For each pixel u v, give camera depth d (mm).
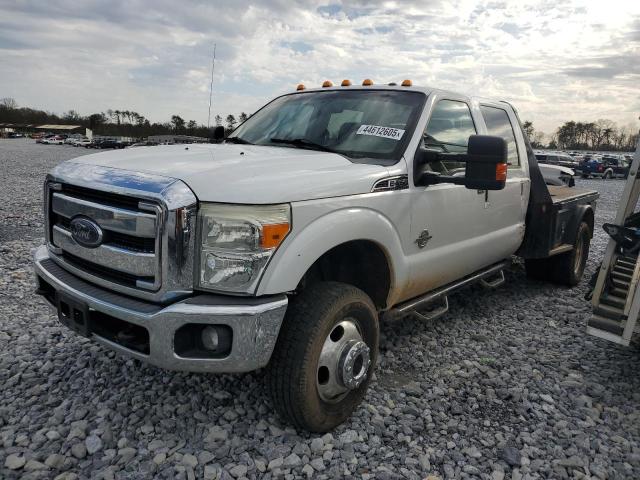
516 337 4715
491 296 5898
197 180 2680
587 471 2879
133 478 2621
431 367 4031
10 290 5301
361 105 4066
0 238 7914
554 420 3352
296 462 2803
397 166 3484
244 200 2613
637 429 3316
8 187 15766
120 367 3721
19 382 3506
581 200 6168
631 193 3799
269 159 3184
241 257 2617
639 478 2846
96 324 2947
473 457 2949
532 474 2834
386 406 3430
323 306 2881
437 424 3258
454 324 4965
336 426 3119
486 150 3217
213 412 3221
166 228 2580
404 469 2807
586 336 4801
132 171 2844
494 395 3625
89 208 2891
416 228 3639
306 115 4223
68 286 3006
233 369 2660
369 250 3461
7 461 2688
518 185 5004
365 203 3176
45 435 2922
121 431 3006
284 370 2826
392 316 3697
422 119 3807
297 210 2770
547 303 5723
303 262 2787
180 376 3625
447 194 3918
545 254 5375
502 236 4812
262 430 3059
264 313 2643
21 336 4184
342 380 3035
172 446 2883
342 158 3463
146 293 2709
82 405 3240
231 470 2715
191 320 2570
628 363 4238
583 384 3842
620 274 3967
